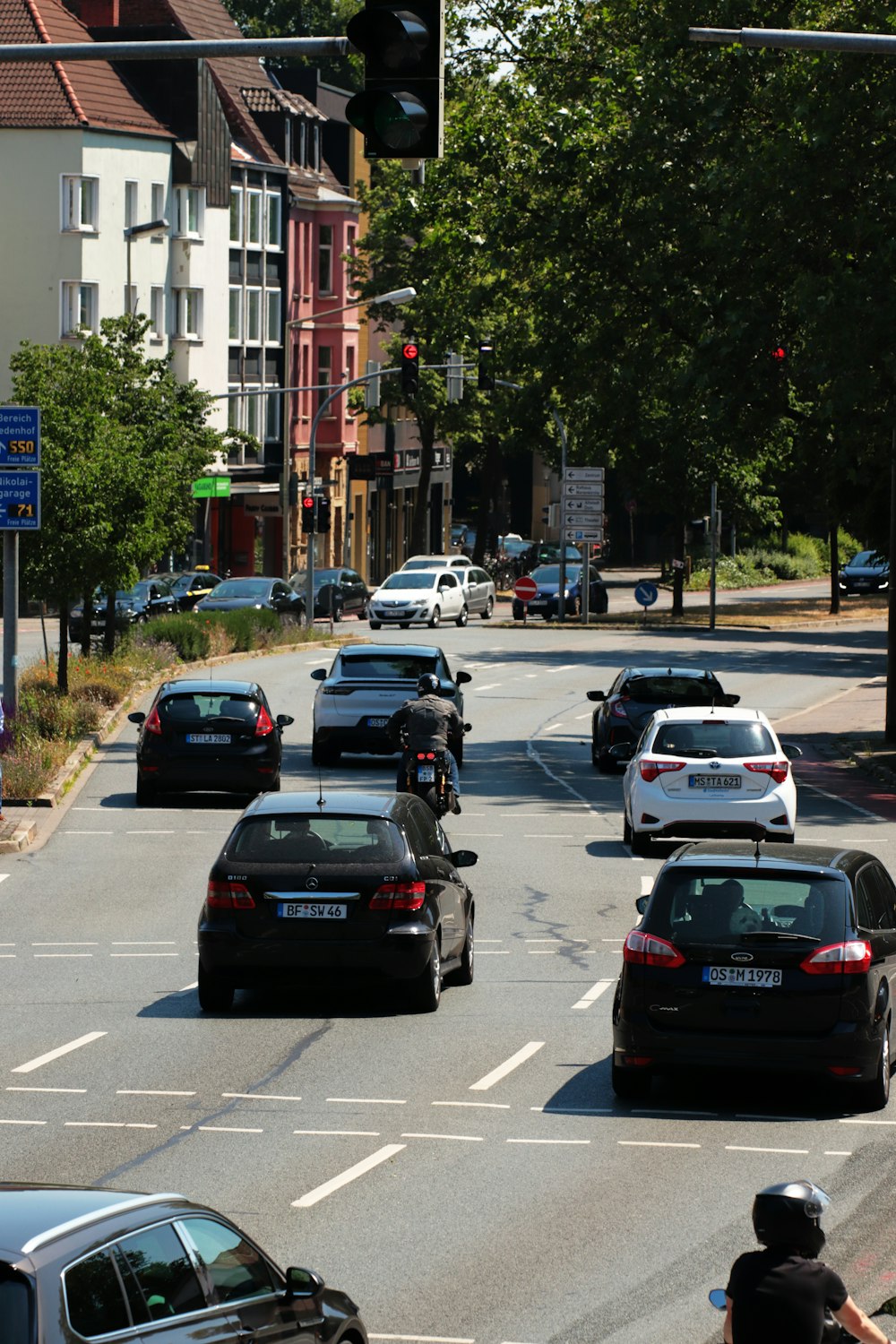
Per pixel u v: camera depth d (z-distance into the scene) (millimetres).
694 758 73688
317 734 99000
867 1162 34562
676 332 111938
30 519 83250
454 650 171125
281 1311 18391
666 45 109375
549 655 169250
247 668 148125
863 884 40156
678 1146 35656
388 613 199500
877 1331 17469
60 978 52000
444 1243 29469
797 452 119438
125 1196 17656
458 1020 46906
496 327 196125
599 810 87062
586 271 114375
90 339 127500
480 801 89625
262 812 47750
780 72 104875
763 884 39094
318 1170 33562
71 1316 15875
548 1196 32125
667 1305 26594
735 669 160125
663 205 108938
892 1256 28859
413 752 76188
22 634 175625
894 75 97875
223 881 46688
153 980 51781
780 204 101062
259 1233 29812
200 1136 35812
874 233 97688
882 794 94062
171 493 114000
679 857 40219
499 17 127312
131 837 77875
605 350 114375
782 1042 38062
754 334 102125
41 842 76438
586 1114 38031
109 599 134250
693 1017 38250
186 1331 16953
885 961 39531
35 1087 39750
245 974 46562
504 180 120312
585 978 52188
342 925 46344
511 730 119375
